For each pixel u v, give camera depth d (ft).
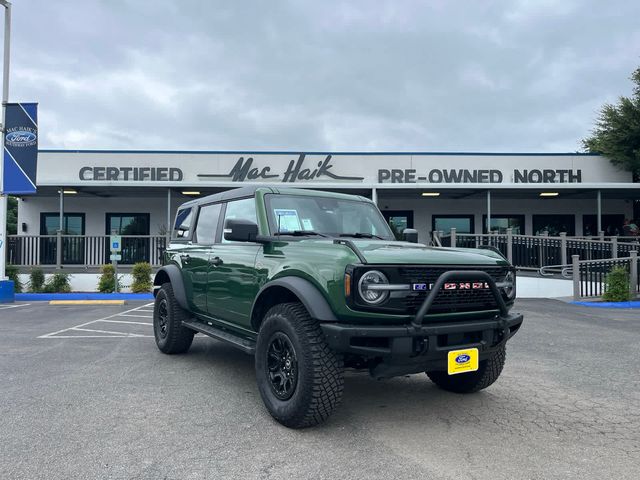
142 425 12.71
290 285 12.55
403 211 66.74
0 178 43.80
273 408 12.84
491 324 12.75
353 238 15.96
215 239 18.02
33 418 13.14
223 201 18.42
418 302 11.91
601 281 43.86
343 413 13.84
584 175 62.75
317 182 60.23
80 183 53.31
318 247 12.88
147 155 60.03
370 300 11.44
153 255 54.03
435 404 14.74
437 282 11.76
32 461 10.52
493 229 66.74
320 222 16.03
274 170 60.39
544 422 13.29
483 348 12.76
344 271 11.55
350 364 13.15
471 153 62.03
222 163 60.18
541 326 29.68
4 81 43.78
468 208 66.64
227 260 16.25
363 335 11.23
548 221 67.00
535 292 47.42
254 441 11.73
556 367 19.45
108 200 64.59
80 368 18.75
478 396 15.56
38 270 47.83
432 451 11.28
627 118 69.56
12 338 25.23
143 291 47.29
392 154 61.46
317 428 12.63
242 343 15.10
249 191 16.63
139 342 24.17
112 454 10.91
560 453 11.26
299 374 12.03
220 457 10.82
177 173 59.98
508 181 62.13
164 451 11.10
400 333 11.36
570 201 66.95
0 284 42.88
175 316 20.36
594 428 12.87
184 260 19.79
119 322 31.12
